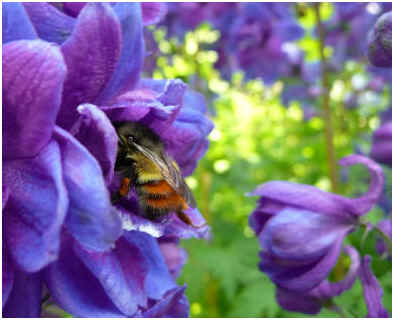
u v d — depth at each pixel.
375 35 0.11
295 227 0.11
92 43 0.07
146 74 0.17
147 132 0.08
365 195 0.11
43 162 0.06
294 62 0.24
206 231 0.08
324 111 0.21
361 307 0.13
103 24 0.07
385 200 0.15
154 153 0.08
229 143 0.27
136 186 0.08
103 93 0.07
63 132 0.06
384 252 0.11
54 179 0.06
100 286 0.07
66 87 0.07
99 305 0.07
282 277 0.11
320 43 0.21
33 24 0.07
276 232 0.11
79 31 0.07
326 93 0.21
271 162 0.28
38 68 0.06
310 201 0.11
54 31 0.07
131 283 0.07
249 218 0.12
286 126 0.30
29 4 0.07
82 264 0.07
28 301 0.07
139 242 0.08
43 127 0.06
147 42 0.11
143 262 0.07
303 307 0.12
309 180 0.27
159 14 0.09
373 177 0.11
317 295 0.11
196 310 0.21
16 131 0.06
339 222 0.11
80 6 0.08
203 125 0.08
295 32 0.23
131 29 0.07
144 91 0.07
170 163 0.08
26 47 0.06
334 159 0.21
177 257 0.09
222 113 0.29
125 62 0.07
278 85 0.28
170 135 0.08
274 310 0.18
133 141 0.08
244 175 0.26
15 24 0.07
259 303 0.18
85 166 0.06
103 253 0.07
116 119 0.08
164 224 0.08
